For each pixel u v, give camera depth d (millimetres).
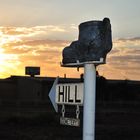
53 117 44031
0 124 39562
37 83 93750
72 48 5281
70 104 5473
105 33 4895
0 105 65375
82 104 5234
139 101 83375
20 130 32312
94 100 5070
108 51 4918
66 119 5590
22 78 95750
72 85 5449
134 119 53625
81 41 5066
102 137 27906
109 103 74812
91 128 5027
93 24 4941
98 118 52750
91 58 4961
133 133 31484
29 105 67250
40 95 92938
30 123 41188
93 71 5074
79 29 5137
